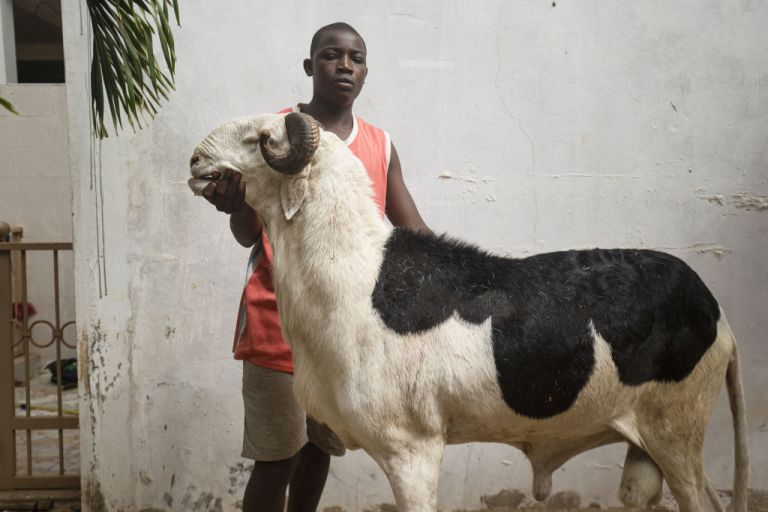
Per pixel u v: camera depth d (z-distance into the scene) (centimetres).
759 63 361
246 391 264
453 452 374
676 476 232
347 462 372
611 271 226
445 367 212
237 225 254
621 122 364
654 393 227
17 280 701
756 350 369
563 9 359
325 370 218
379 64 359
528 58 361
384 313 212
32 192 731
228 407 368
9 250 395
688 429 230
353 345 212
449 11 358
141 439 364
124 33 271
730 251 368
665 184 366
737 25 360
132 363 360
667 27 360
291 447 262
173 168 357
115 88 278
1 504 380
